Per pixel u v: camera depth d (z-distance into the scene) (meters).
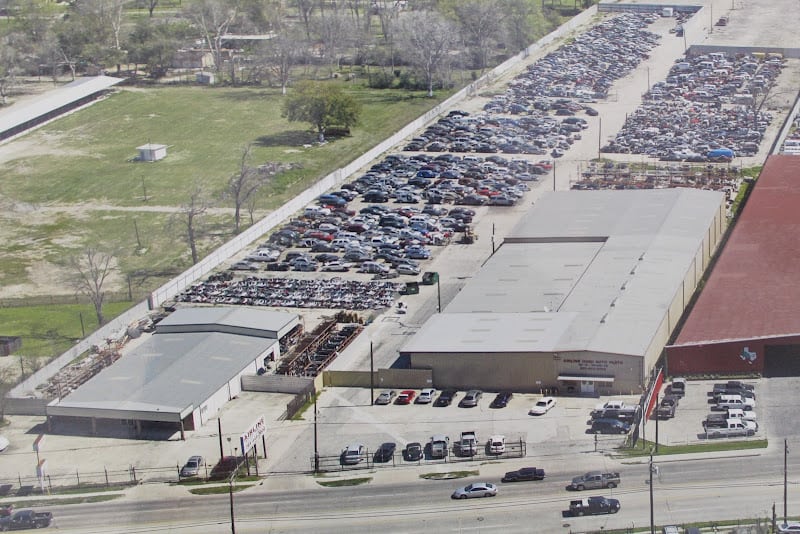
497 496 104.44
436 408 123.00
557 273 147.38
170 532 102.69
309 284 160.50
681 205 168.38
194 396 124.06
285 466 113.12
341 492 107.38
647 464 107.56
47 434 123.38
